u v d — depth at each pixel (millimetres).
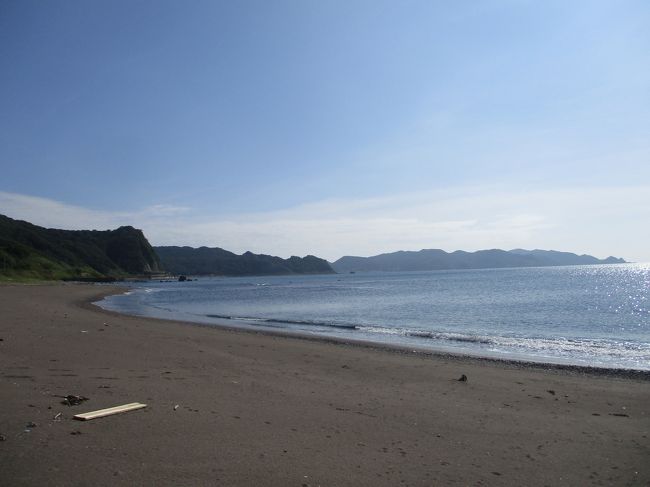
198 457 6066
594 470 6410
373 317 35688
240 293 80125
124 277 176500
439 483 5758
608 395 11367
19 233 150250
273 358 15484
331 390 10828
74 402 8297
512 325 29547
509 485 5832
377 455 6613
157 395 9250
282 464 6020
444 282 109938
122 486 5086
